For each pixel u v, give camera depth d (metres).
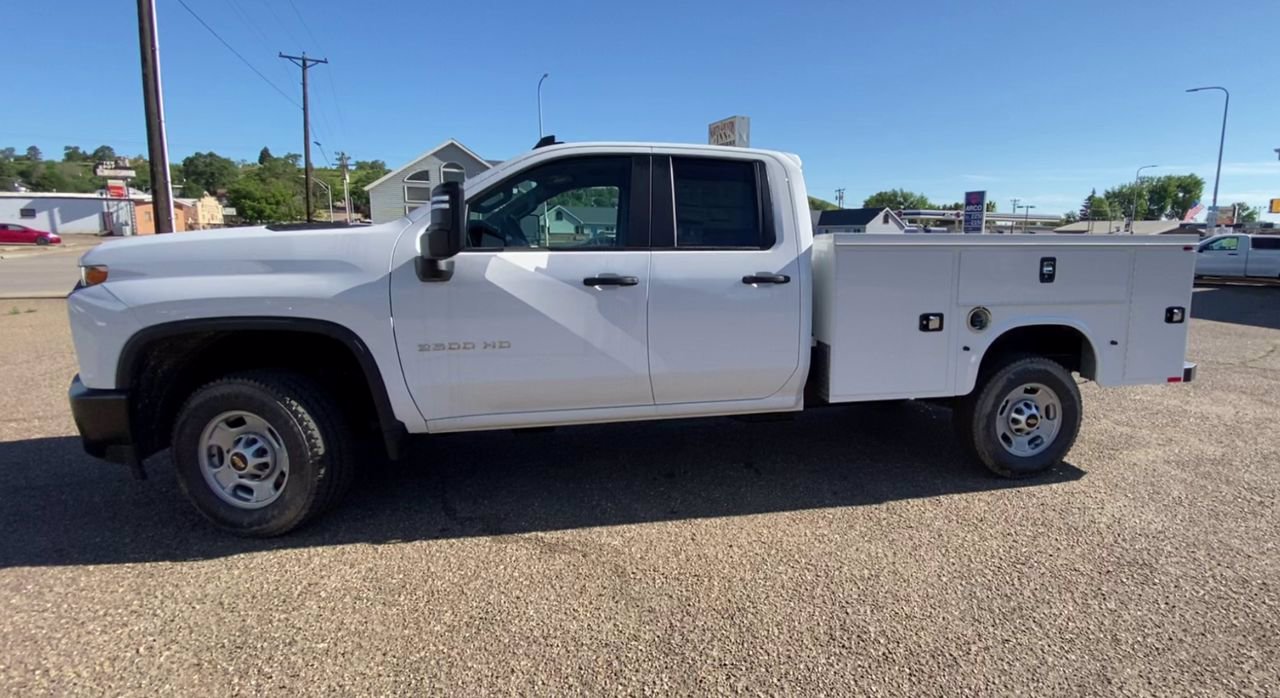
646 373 3.77
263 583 3.12
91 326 3.35
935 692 2.40
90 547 3.46
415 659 2.58
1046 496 4.12
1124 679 2.46
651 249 3.74
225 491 3.55
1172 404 6.30
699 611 2.90
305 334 3.63
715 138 7.64
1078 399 4.36
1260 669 2.52
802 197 3.99
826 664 2.55
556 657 2.59
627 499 4.11
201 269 3.38
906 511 3.92
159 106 13.23
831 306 3.92
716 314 3.79
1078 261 4.23
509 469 4.61
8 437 5.18
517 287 3.55
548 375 3.65
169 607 2.92
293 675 2.48
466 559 3.36
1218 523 3.73
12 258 31.70
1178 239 4.35
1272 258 20.94
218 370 3.80
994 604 2.94
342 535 3.62
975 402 4.29
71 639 2.68
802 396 4.12
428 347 3.52
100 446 3.45
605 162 3.78
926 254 3.99
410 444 5.11
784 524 3.75
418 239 3.52
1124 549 3.43
